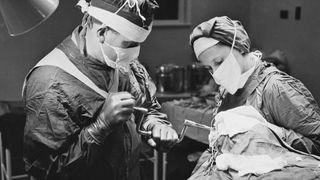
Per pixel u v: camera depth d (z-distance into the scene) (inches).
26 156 62.5
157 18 173.6
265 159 55.2
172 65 157.1
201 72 162.1
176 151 133.0
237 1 181.5
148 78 75.3
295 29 161.3
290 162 55.2
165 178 130.5
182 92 157.8
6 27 54.4
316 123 60.8
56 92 59.5
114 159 65.1
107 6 57.9
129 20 57.6
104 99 62.1
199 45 64.4
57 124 58.7
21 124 116.3
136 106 67.6
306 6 155.3
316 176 52.8
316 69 152.8
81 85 60.9
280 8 168.6
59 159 59.7
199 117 119.8
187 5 174.4
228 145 59.2
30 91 60.6
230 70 64.1
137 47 61.3
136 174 71.0
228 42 62.9
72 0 125.2
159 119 71.7
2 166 122.4
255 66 65.4
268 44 177.2
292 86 62.5
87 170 63.7
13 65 121.5
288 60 165.9
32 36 122.0
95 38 60.9
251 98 65.1
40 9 50.6
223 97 69.7
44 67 61.2
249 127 58.9
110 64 61.4
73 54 62.1
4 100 119.7
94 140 58.4
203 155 66.1
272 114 63.4
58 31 125.3
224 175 56.5
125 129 66.5
